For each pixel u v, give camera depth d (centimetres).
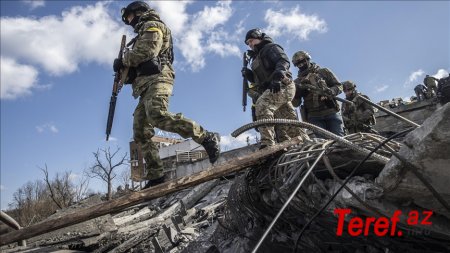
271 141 424
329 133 312
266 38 477
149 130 401
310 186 292
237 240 508
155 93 375
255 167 369
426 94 1288
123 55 397
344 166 281
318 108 613
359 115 795
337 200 273
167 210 1004
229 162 325
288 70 448
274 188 320
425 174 215
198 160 1658
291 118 499
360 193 252
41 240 657
